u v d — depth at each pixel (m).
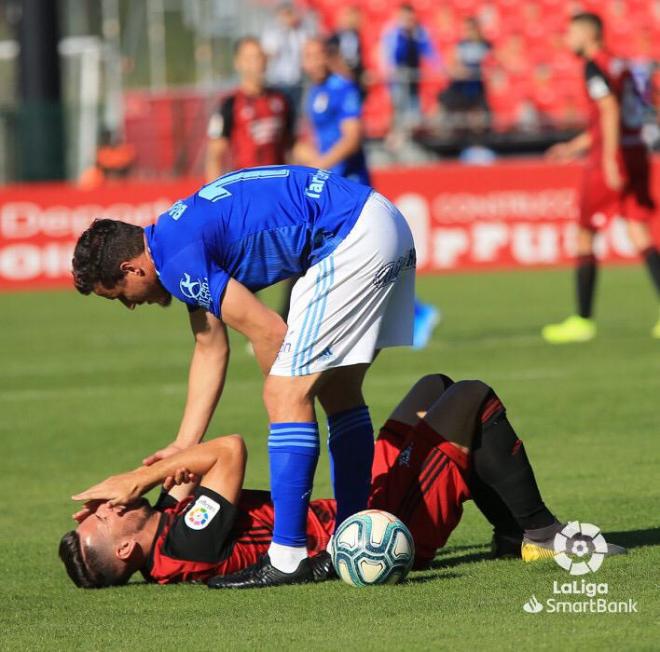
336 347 15.41
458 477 15.88
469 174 63.75
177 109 65.88
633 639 12.62
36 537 19.42
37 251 62.78
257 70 40.12
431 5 82.19
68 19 88.94
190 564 15.76
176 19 85.31
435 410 15.99
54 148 64.50
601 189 39.34
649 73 63.53
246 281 15.63
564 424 26.86
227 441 15.82
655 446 24.28
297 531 15.55
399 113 67.56
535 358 36.56
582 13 39.16
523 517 15.99
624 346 38.44
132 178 66.19
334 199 15.55
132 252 15.16
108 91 83.81
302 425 15.32
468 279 60.72
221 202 15.32
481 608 14.08
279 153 40.69
